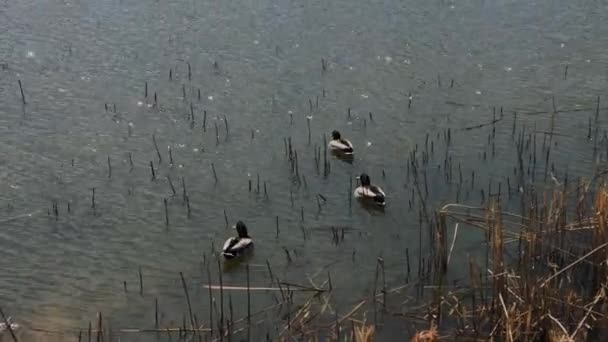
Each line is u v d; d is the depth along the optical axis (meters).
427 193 21.69
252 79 30.28
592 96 28.12
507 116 26.67
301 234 19.92
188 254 19.17
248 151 24.56
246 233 19.41
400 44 33.84
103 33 35.22
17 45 33.50
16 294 17.53
